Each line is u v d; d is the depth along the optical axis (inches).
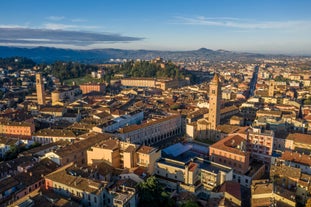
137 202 4864.7
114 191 4699.8
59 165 6146.7
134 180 5359.3
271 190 4980.3
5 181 5098.4
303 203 5349.4
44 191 4830.2
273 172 5792.3
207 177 5629.9
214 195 5147.6
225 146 6845.5
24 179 5319.9
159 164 6072.8
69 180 4985.2
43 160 6190.9
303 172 6112.2
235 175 6496.1
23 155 6879.9
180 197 5118.1
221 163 6776.6
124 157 6136.8
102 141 6973.4
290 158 6446.9
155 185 5019.7
